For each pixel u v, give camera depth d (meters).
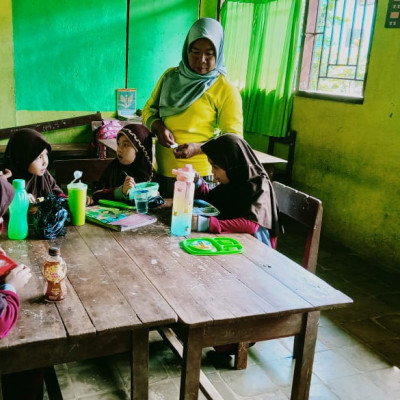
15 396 1.47
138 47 5.00
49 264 1.27
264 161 3.44
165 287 1.41
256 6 4.69
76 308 1.25
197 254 1.68
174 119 2.40
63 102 4.85
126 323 1.19
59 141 4.95
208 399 1.69
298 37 4.24
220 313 1.28
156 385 1.96
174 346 1.88
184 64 2.38
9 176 2.02
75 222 1.89
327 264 3.51
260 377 2.08
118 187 2.26
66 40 4.69
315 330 1.47
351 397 1.99
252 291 1.43
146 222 1.96
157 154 2.55
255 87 4.77
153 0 4.89
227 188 2.13
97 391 1.91
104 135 4.62
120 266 1.54
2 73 4.51
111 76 4.97
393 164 3.43
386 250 3.53
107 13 4.77
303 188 4.45
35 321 1.17
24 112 4.71
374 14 3.51
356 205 3.81
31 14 4.48
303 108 4.35
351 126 3.80
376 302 2.93
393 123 3.41
